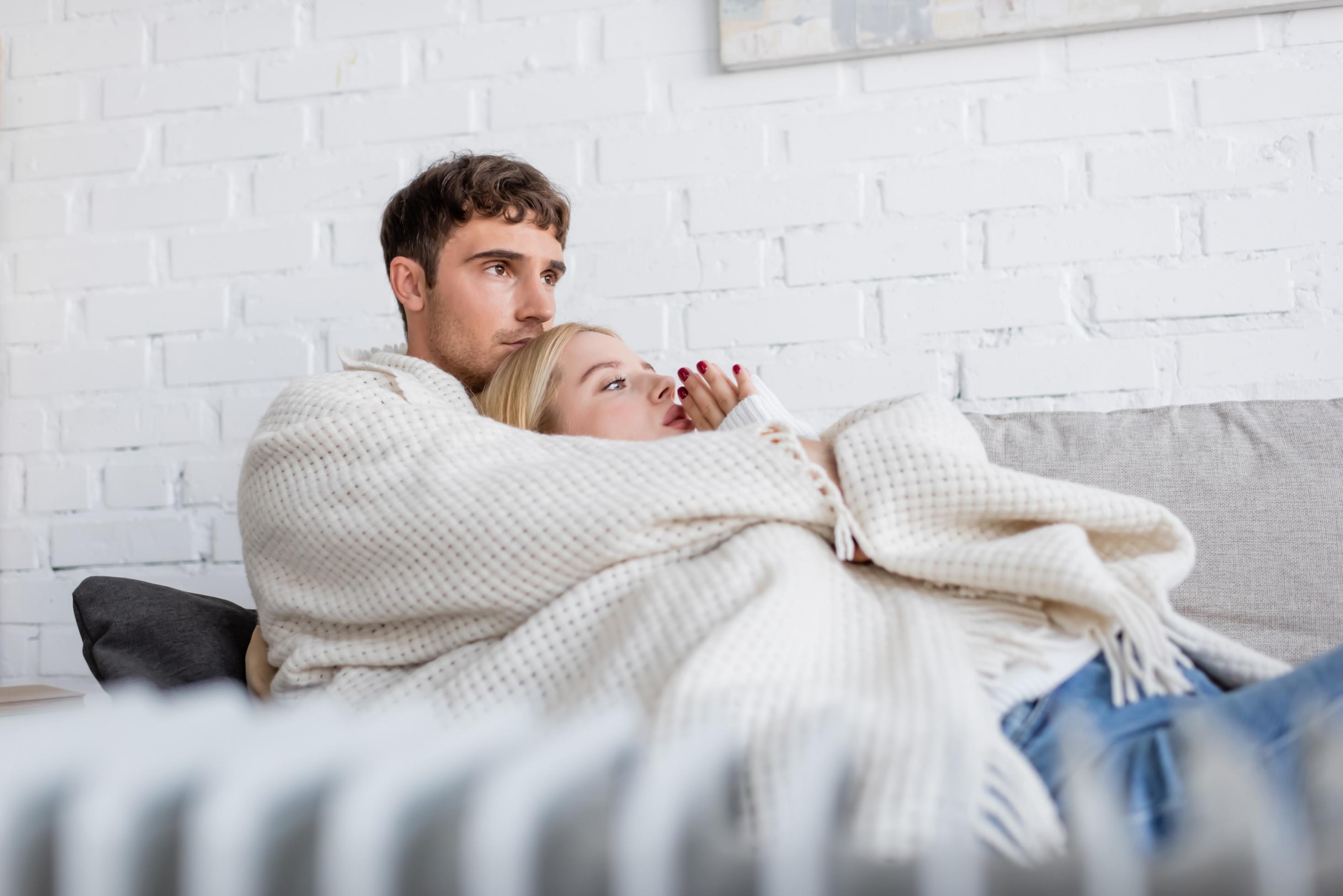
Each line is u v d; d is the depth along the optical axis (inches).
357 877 13.9
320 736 16.5
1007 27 63.4
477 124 70.8
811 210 66.1
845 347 65.0
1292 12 61.4
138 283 73.9
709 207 67.3
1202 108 62.2
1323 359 59.6
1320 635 43.7
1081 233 63.0
